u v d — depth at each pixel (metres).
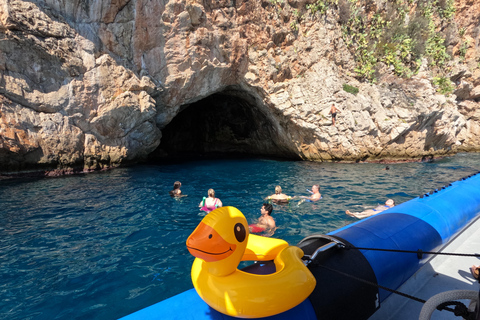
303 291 1.66
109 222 6.46
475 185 4.31
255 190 9.73
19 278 4.09
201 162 17.41
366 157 17.08
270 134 20.06
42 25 10.79
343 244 2.20
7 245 5.20
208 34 14.15
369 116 16.84
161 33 13.44
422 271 2.92
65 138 12.09
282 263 1.78
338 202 8.15
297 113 16.64
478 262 3.12
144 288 3.87
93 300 3.60
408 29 19.47
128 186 10.23
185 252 4.96
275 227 6.12
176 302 1.81
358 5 17.97
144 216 6.88
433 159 19.33
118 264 4.52
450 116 20.34
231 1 14.52
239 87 17.14
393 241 2.57
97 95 12.64
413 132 17.39
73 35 11.77
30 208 7.48
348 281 2.00
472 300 1.58
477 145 25.83
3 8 9.88
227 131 22.73
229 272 1.63
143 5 12.73
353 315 1.95
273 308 1.55
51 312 3.36
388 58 18.42
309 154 17.89
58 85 11.73
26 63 10.88
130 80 13.27
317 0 16.39
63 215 6.93
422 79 18.80
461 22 26.05
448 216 3.33
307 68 17.05
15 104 10.83
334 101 16.48
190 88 15.12
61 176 11.98
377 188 9.96
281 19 16.16
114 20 12.62
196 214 7.05
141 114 13.97
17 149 10.77
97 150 13.25
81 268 4.39
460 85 24.41
